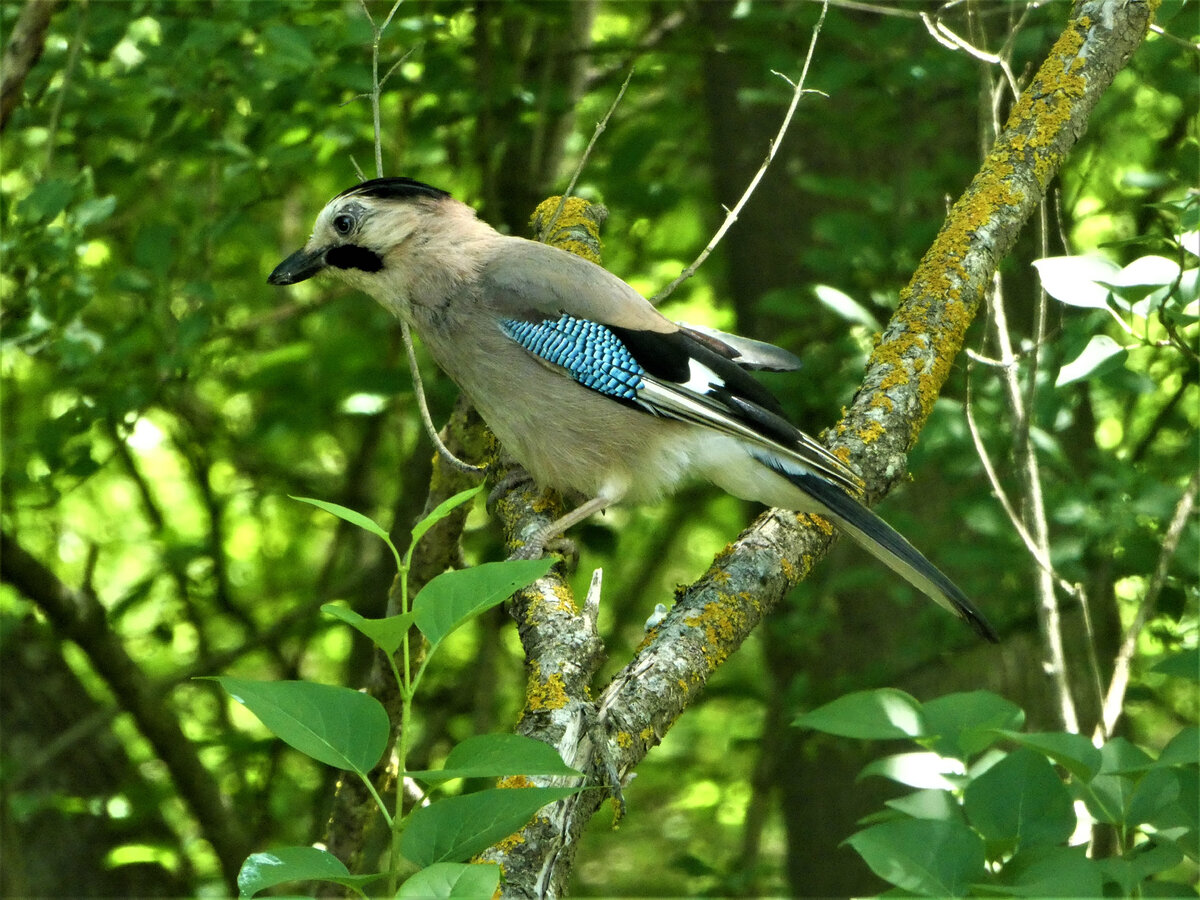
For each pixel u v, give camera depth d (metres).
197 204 10.92
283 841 14.25
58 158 10.43
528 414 7.35
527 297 7.40
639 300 7.55
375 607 13.43
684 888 17.41
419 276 7.58
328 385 12.94
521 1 10.82
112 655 11.41
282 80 9.57
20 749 12.02
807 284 11.65
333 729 3.58
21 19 7.88
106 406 9.65
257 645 13.17
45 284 8.88
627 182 11.93
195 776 11.89
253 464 16.39
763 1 11.52
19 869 10.80
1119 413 12.05
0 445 10.75
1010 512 6.70
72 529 16.53
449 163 12.62
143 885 12.27
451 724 15.17
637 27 15.32
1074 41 6.98
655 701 5.24
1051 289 5.68
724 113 13.12
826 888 12.73
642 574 16.70
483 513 15.18
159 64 9.52
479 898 3.15
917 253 10.12
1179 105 11.10
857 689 10.85
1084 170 12.02
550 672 5.21
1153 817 4.43
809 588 10.55
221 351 12.73
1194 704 12.82
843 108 11.82
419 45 9.13
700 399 7.04
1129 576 9.58
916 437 6.61
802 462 6.52
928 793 4.59
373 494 16.02
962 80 10.20
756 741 12.70
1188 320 5.74
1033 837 4.38
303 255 7.82
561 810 4.58
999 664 11.22
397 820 3.50
